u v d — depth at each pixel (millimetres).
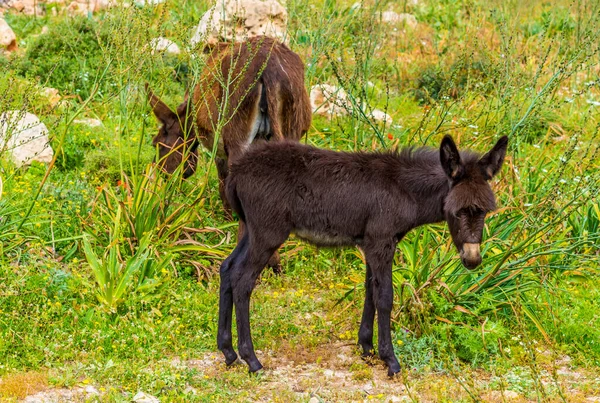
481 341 5531
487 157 4977
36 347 5219
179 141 7324
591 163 7461
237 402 4797
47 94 9328
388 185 5191
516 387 5109
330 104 9477
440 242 6207
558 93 10547
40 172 7957
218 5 10414
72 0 12766
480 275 6148
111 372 5031
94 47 10516
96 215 6988
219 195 7625
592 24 11125
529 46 11766
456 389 5055
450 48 12070
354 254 7039
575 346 5793
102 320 5645
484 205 4852
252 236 5277
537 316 6039
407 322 5871
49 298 5836
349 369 5422
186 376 5090
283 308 6305
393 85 11000
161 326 5660
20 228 6402
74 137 8523
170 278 6258
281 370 5379
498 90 8555
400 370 5262
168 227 6758
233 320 6031
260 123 6629
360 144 7691
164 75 7539
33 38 10984
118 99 9211
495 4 12984
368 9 11188
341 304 6312
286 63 6699
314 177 5227
